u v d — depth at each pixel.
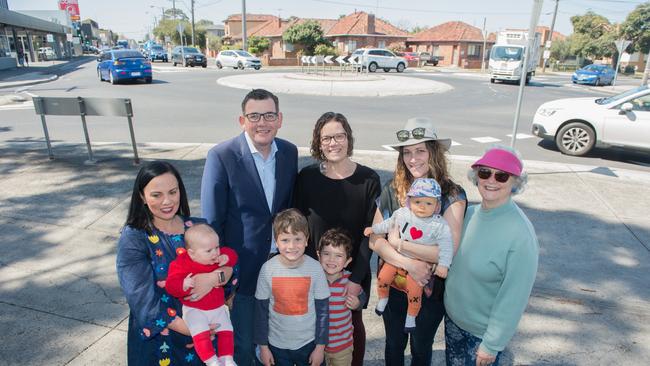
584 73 31.81
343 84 22.34
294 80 24.11
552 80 35.06
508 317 2.09
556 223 5.54
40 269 4.20
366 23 54.81
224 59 36.97
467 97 19.62
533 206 6.10
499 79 28.61
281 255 2.43
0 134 9.99
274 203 2.65
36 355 3.06
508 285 2.08
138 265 1.93
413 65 50.97
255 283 2.66
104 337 3.27
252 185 2.56
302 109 14.56
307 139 9.98
